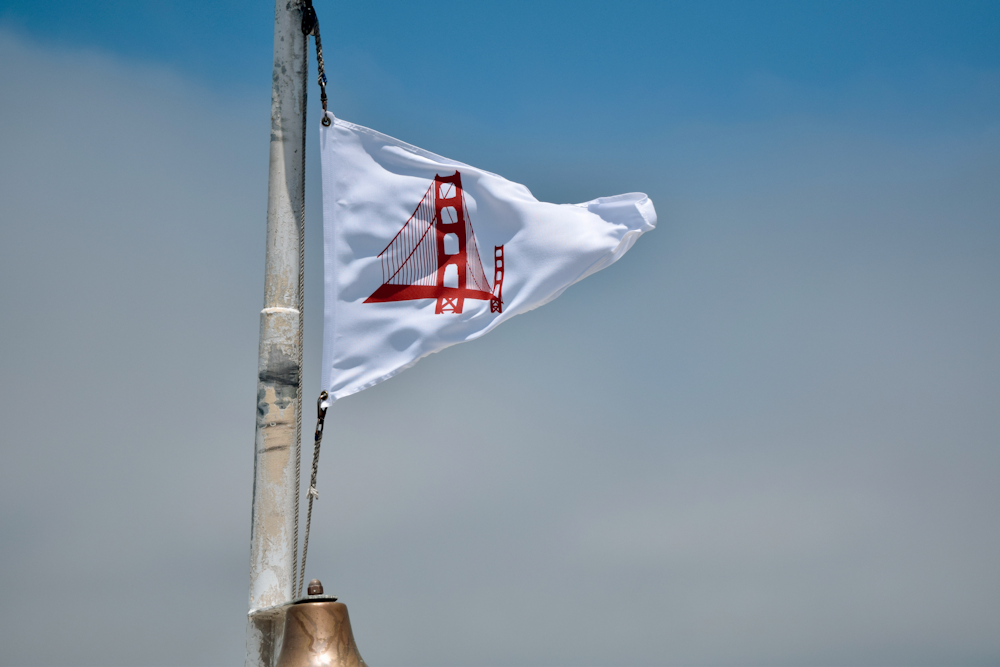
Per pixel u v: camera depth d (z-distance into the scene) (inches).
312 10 363.9
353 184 383.9
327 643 264.1
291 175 349.4
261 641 319.3
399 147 391.9
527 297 383.9
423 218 387.9
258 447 331.3
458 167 394.0
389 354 374.3
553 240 387.5
